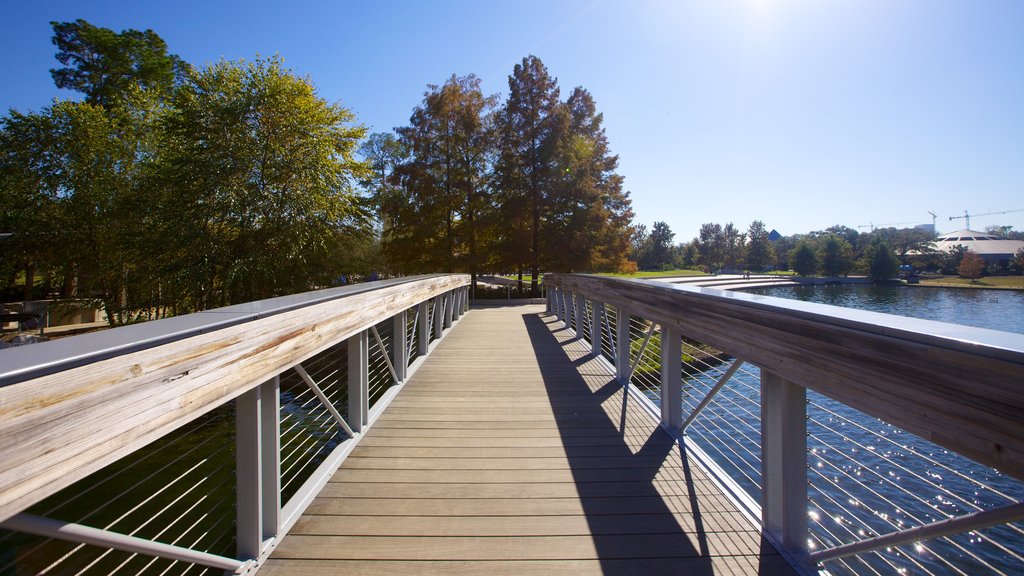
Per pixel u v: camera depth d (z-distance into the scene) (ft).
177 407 3.84
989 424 3.04
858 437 21.68
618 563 5.67
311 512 6.81
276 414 6.04
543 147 59.21
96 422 3.05
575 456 8.82
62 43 70.54
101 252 45.09
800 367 5.14
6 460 2.44
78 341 3.35
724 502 7.12
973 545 14.14
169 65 76.69
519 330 25.91
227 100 40.09
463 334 24.38
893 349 3.88
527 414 11.25
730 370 7.11
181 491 13.93
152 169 42.96
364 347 10.02
